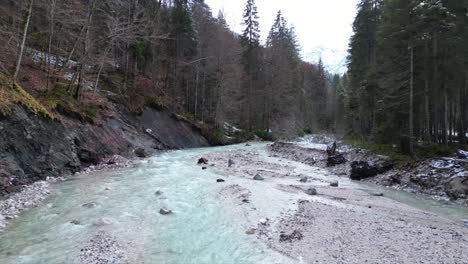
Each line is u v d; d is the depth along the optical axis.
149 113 32.94
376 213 12.02
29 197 12.08
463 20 20.73
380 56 28.28
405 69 22.56
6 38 20.00
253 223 10.45
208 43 45.84
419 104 23.25
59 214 10.59
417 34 20.88
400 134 22.53
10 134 14.12
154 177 17.08
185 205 12.17
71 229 9.31
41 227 9.41
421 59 21.56
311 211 11.84
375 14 35.50
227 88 45.59
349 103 38.66
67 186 14.36
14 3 21.30
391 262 7.84
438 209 13.12
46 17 22.72
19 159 14.16
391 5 22.91
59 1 21.80
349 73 40.50
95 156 19.67
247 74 52.94
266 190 15.02
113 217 10.49
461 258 8.10
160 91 38.59
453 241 9.27
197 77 43.16
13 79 16.12
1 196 11.81
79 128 20.39
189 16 42.34
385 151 22.50
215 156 26.25
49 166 15.83
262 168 21.77
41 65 23.59
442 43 20.53
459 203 14.03
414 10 20.28
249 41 53.75
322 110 74.19
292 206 12.52
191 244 8.74
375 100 29.56
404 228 10.33
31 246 8.12
